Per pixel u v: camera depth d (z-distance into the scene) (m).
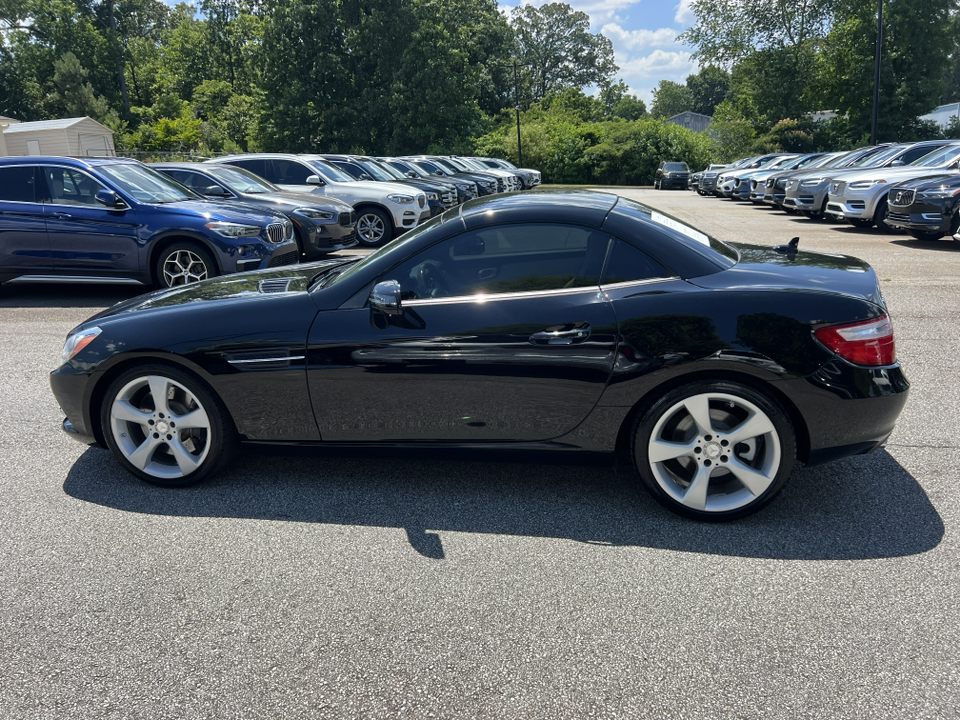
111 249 8.30
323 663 2.37
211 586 2.83
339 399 3.44
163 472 3.70
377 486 3.71
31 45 62.28
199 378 3.54
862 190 13.61
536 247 3.32
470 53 76.12
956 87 75.94
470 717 2.13
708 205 23.16
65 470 3.95
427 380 3.33
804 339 3.06
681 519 3.32
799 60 44.72
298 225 10.47
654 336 3.13
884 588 2.73
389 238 13.34
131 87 73.44
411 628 2.55
